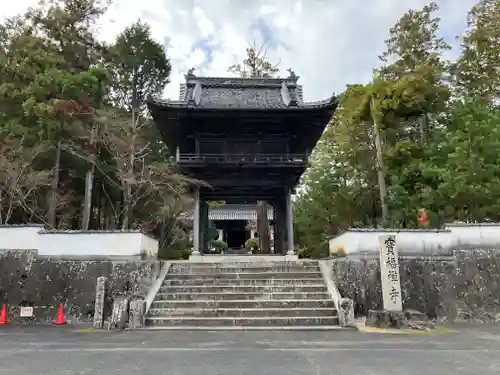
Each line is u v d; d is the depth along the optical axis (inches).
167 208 1039.0
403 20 1050.7
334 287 498.9
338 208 1063.0
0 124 869.8
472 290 530.6
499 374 225.9
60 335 390.6
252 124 761.0
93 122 985.5
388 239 468.4
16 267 538.3
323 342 340.2
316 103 735.7
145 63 1339.8
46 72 880.3
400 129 925.2
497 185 654.5
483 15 970.7
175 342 342.3
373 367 244.5
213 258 714.8
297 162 727.1
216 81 879.7
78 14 1110.4
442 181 735.1
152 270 531.5
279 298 491.8
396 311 438.9
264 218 1035.9
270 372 232.5
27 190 906.7
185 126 762.8
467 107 800.3
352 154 1054.4
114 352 297.4
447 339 358.0
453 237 557.6
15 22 1013.8
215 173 751.1
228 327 421.7
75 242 547.2
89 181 926.4
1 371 237.8
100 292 472.7
